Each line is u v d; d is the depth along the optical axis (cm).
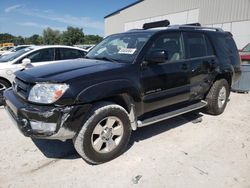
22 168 311
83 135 293
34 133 282
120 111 320
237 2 1753
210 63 462
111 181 285
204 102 482
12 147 364
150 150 357
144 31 407
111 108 310
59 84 279
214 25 1934
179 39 417
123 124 329
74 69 321
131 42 387
